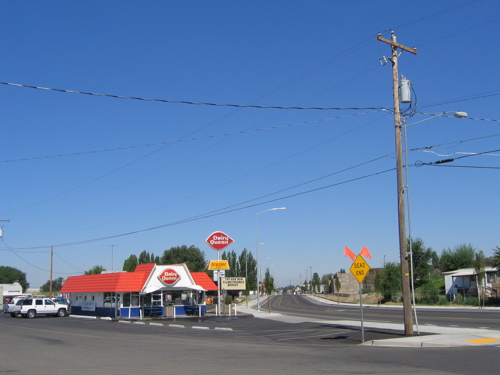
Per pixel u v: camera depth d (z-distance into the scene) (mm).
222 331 31500
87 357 17828
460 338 21531
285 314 48469
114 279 47844
